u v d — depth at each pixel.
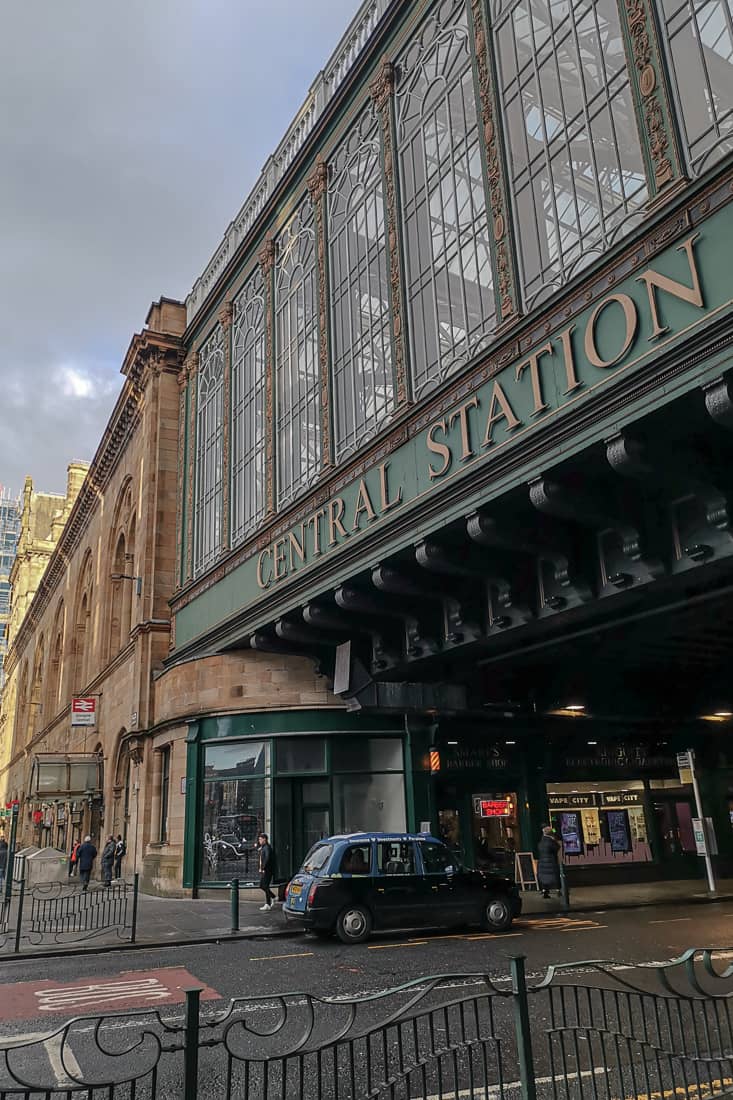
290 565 18.83
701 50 10.39
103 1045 7.56
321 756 21.09
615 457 10.18
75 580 47.69
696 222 9.70
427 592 15.12
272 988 9.71
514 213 13.46
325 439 18.22
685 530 11.19
